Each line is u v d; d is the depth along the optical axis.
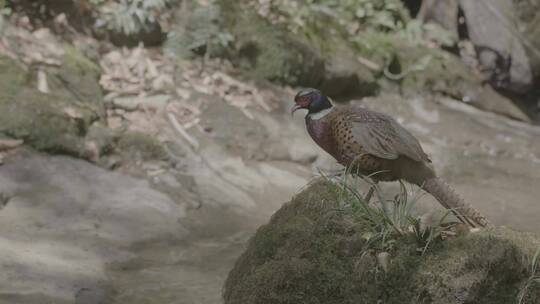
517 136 9.16
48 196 5.68
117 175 6.28
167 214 5.88
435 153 8.19
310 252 3.61
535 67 10.35
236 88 8.19
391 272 3.48
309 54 8.82
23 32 7.27
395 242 3.59
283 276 3.50
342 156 4.74
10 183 5.69
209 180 6.63
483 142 8.73
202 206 6.18
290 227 3.78
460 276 3.37
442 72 10.02
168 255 5.25
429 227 3.63
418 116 9.22
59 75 6.94
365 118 4.63
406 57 9.97
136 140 6.64
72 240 5.17
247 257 3.86
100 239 5.27
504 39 10.28
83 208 5.65
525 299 3.34
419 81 9.81
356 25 9.96
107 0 8.29
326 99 4.81
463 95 10.05
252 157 7.25
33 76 6.73
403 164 4.60
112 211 5.71
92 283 4.62
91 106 6.89
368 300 3.46
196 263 5.17
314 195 4.01
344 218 3.75
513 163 8.36
